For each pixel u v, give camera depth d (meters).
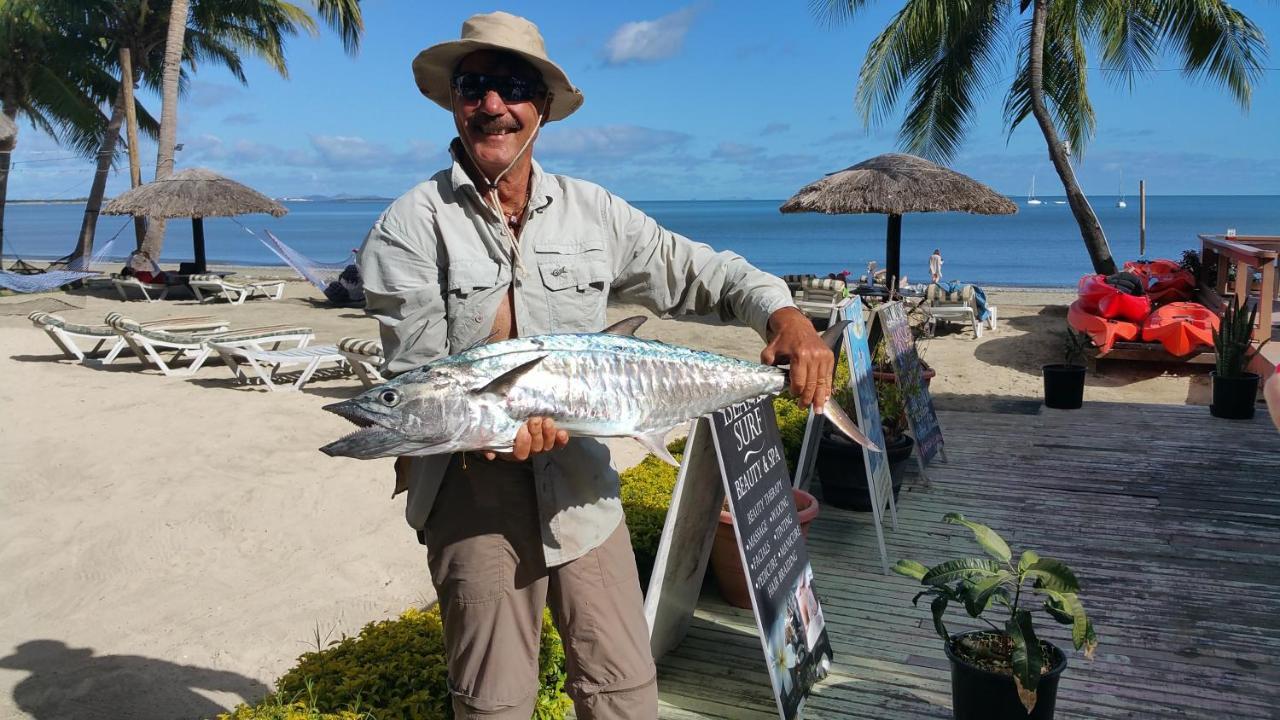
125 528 6.88
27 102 30.22
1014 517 6.12
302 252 77.38
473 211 2.44
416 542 6.61
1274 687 3.93
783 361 2.53
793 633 3.84
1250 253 11.04
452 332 2.46
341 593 5.79
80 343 15.46
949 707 3.87
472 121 2.39
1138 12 17.56
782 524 4.03
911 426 6.58
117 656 5.00
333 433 9.52
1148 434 8.15
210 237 112.75
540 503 2.37
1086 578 5.11
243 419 10.04
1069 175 17.11
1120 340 12.91
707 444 3.91
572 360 2.26
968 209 12.91
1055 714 3.77
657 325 17.62
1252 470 7.00
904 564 3.56
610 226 2.62
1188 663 4.15
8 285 22.66
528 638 2.48
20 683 4.70
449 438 2.14
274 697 3.47
